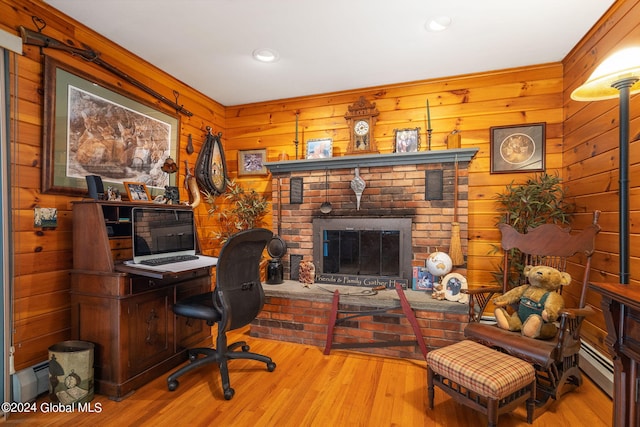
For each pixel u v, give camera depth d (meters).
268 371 2.35
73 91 2.20
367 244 3.10
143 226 2.21
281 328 2.93
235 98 3.68
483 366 1.70
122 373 1.99
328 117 3.53
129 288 2.03
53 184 2.08
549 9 2.10
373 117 3.24
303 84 3.29
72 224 2.22
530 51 2.65
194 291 2.63
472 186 3.06
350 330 2.73
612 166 2.11
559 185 2.84
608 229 2.15
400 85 3.27
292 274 3.32
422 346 2.49
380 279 3.03
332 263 3.20
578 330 1.98
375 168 3.10
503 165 2.97
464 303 2.49
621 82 1.59
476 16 2.17
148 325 2.19
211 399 1.99
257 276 2.32
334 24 2.26
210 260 2.47
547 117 2.88
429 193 2.93
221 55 2.71
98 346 2.03
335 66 2.90
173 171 2.91
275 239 3.25
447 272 2.69
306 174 3.31
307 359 2.55
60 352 1.88
